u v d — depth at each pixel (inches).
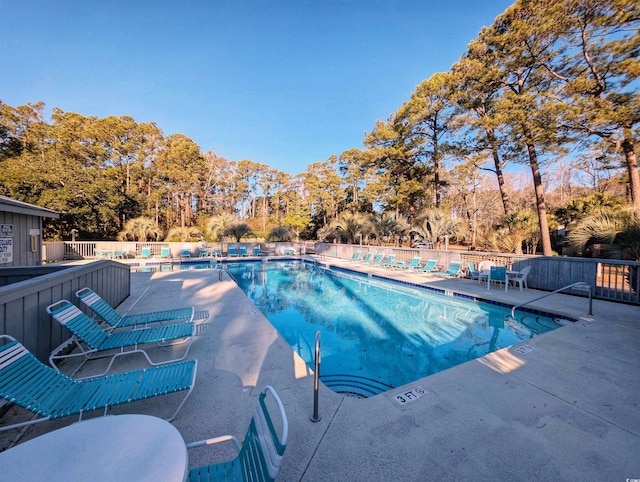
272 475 43.9
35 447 46.4
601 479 70.6
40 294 118.3
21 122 956.6
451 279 369.4
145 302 244.7
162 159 1236.5
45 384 83.0
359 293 362.0
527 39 436.1
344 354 186.2
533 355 141.3
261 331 175.5
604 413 96.4
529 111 402.9
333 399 104.5
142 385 90.0
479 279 341.4
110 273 218.1
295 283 430.6
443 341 205.5
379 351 190.2
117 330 175.2
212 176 1521.9
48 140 973.8
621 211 323.9
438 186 740.7
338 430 87.7
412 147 754.2
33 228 380.8
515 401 103.4
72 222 724.0
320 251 740.0
